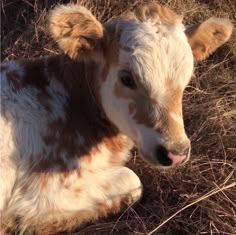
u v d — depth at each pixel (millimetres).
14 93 808
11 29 1216
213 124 956
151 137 687
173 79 691
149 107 690
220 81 1065
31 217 813
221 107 987
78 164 812
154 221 828
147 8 747
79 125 815
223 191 844
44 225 825
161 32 711
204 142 936
